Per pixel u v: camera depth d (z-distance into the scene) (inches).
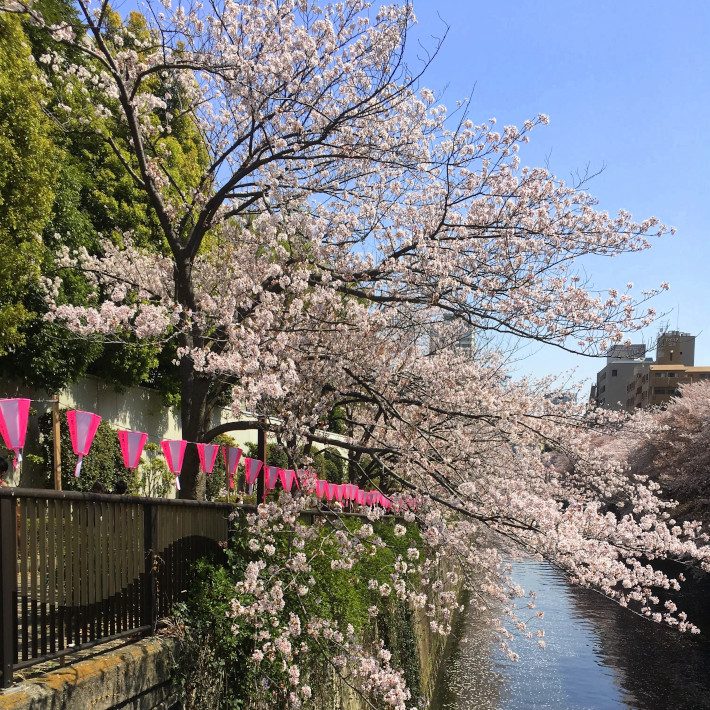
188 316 260.2
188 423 291.0
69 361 420.5
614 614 831.7
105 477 450.9
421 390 350.3
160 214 285.4
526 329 311.6
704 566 339.6
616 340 305.7
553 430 428.1
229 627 208.5
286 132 305.4
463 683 564.1
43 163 366.6
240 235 359.3
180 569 202.8
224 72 292.4
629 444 1295.5
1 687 128.4
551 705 511.5
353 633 269.3
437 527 292.8
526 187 321.4
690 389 1314.0
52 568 145.3
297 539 254.1
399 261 306.2
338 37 307.6
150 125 363.9
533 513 291.1
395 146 303.0
